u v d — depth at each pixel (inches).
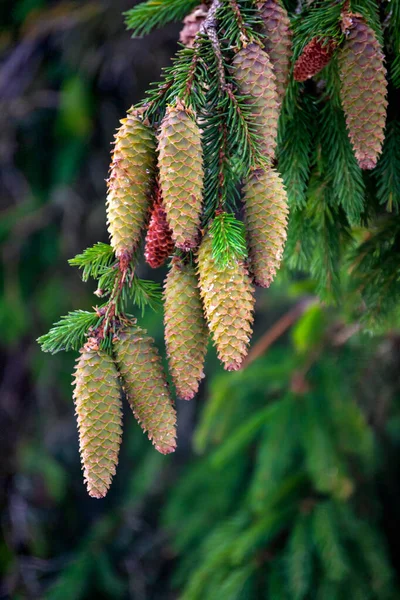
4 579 101.2
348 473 67.8
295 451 72.9
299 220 52.6
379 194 49.5
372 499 71.0
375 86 45.8
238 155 46.2
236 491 84.0
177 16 53.8
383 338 67.9
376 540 64.7
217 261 44.5
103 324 46.0
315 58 46.8
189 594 66.0
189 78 46.2
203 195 46.4
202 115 46.8
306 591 62.2
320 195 51.4
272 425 66.9
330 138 50.2
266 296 97.6
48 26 106.9
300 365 69.7
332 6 47.0
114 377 45.3
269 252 45.2
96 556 103.0
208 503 86.0
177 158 44.4
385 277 53.2
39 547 106.6
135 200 45.4
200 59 46.5
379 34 46.5
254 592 62.7
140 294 47.1
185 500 90.1
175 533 103.2
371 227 53.4
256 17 46.4
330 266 53.1
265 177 45.4
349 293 55.5
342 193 49.8
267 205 45.2
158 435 45.4
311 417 66.4
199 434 75.3
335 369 68.9
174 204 44.5
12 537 105.5
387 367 71.8
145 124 45.7
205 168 46.6
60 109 107.5
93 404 45.0
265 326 108.1
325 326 69.0
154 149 45.6
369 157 45.8
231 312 44.4
